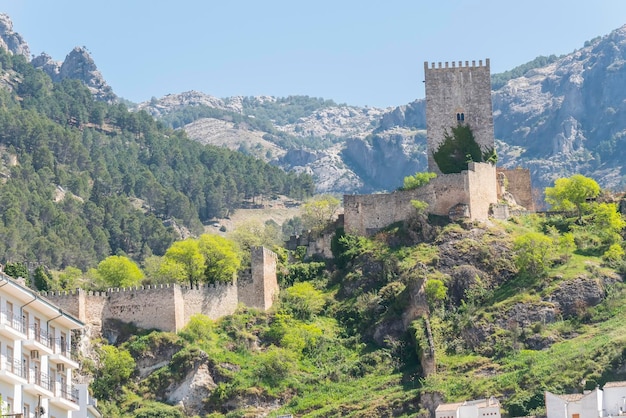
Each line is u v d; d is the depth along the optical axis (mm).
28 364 157250
